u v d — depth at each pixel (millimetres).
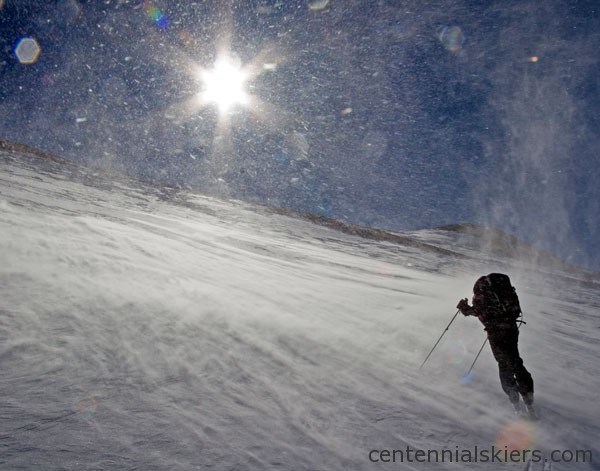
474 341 6125
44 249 7043
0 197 13977
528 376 3549
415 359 4898
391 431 2990
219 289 7109
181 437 2521
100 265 6871
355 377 4035
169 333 4395
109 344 3830
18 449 2156
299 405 3236
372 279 16078
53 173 31625
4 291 4605
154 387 3158
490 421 3387
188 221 24453
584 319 13797
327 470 2395
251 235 25609
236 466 2303
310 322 5918
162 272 7441
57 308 4449
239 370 3773
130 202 27594
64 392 2848
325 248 29875
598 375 5477
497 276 3994
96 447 2285
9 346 3379
